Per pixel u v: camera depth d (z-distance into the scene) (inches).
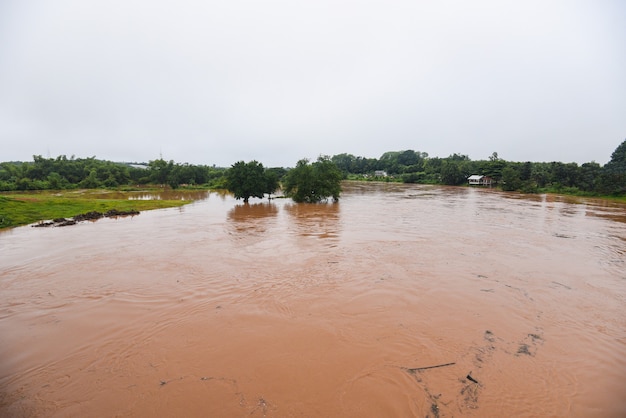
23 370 318.3
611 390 289.6
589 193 2421.3
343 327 396.2
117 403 271.7
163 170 3617.1
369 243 826.2
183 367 319.3
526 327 399.2
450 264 648.4
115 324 409.4
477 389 286.8
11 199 1390.3
